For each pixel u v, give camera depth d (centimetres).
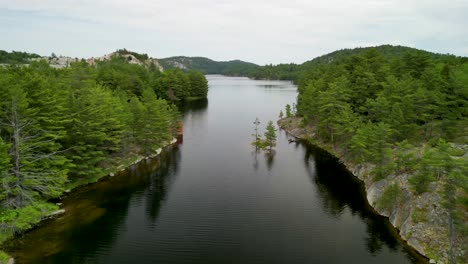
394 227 4106
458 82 5703
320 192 5281
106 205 4738
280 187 5509
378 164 5416
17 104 4097
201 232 4028
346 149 6900
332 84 7969
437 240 3466
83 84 6806
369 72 8331
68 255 3481
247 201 4962
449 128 5462
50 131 4488
